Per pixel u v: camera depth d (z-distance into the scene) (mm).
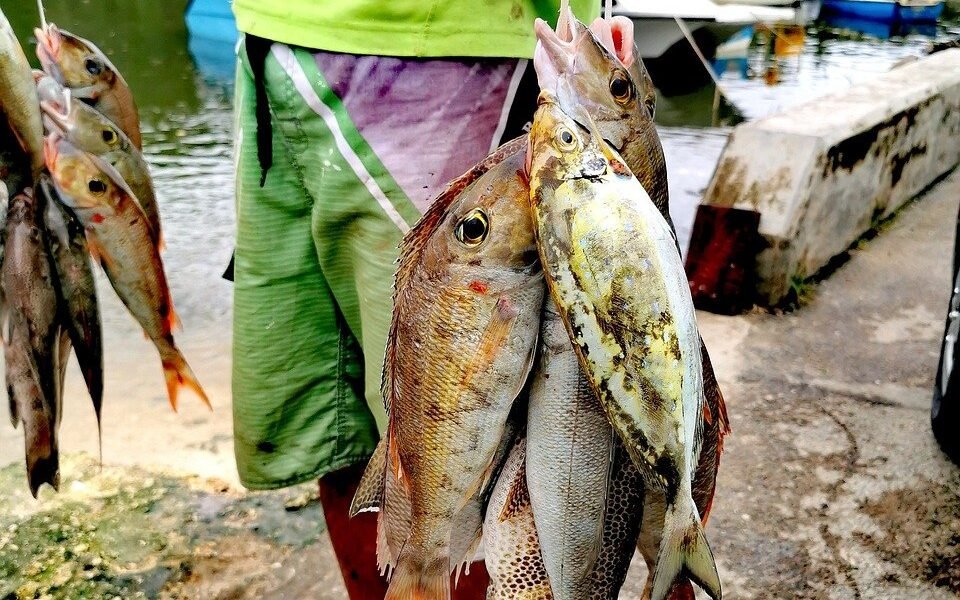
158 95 10555
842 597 2664
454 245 1361
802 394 3732
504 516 1545
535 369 1447
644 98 1526
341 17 1735
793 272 4504
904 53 14969
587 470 1451
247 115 1957
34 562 2760
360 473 2207
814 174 4539
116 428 3463
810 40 15992
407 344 1433
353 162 1802
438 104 1755
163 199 6887
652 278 1279
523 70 1780
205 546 2850
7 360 1753
